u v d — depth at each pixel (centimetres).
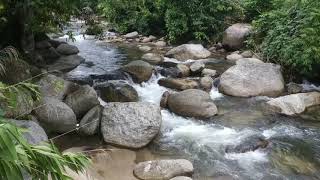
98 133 657
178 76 973
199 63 1032
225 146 630
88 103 697
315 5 966
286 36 995
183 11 1360
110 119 650
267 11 1221
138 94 855
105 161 577
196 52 1168
